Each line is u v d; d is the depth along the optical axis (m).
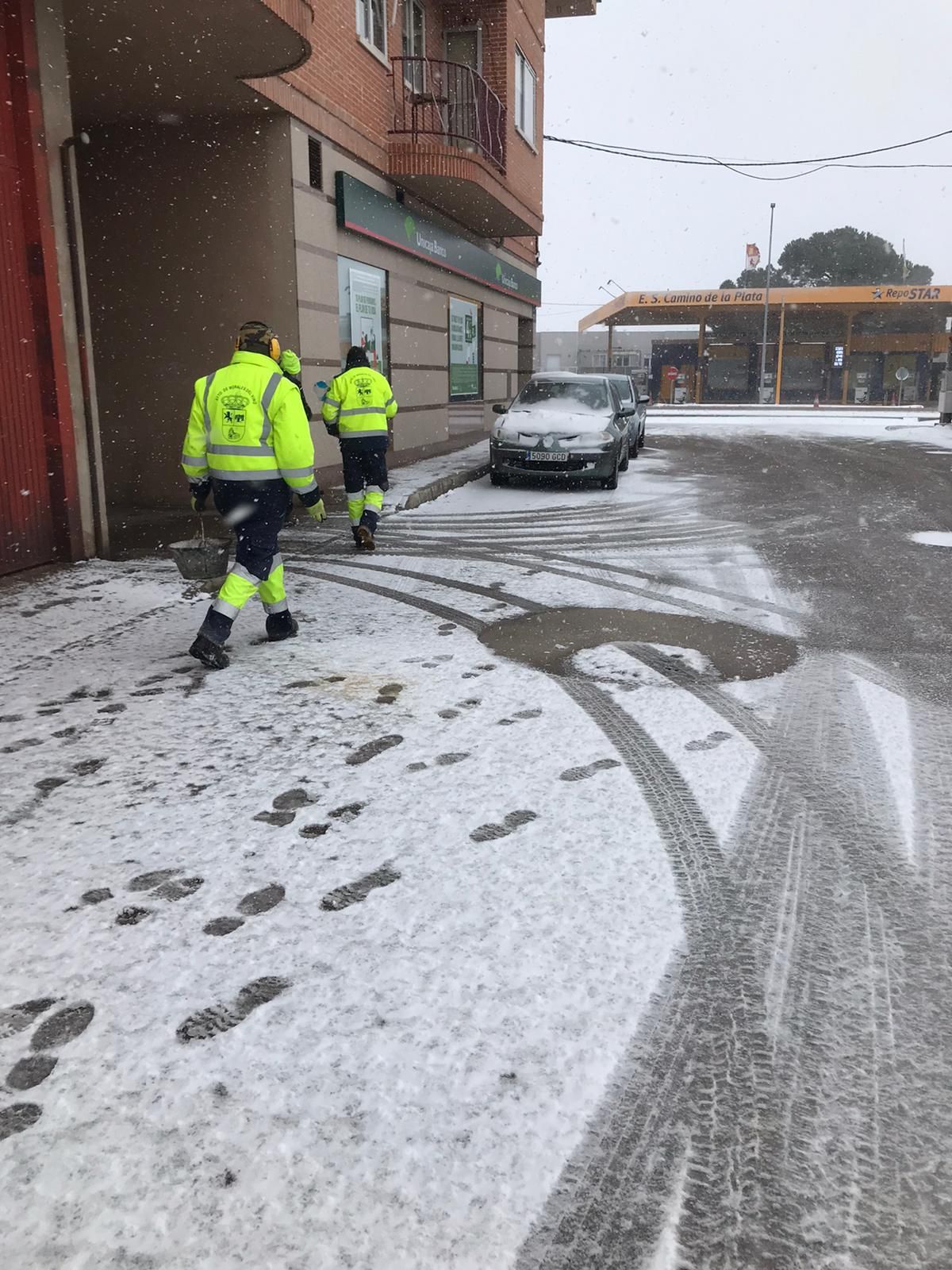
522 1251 1.59
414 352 15.41
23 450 7.03
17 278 6.84
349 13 12.09
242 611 6.11
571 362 75.25
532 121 19.39
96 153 10.69
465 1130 1.84
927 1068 2.04
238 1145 1.79
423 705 4.31
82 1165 1.75
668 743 3.86
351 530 9.25
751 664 5.01
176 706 4.30
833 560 7.97
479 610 6.15
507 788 3.42
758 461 17.39
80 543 7.58
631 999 2.24
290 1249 1.58
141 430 11.16
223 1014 2.18
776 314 57.22
